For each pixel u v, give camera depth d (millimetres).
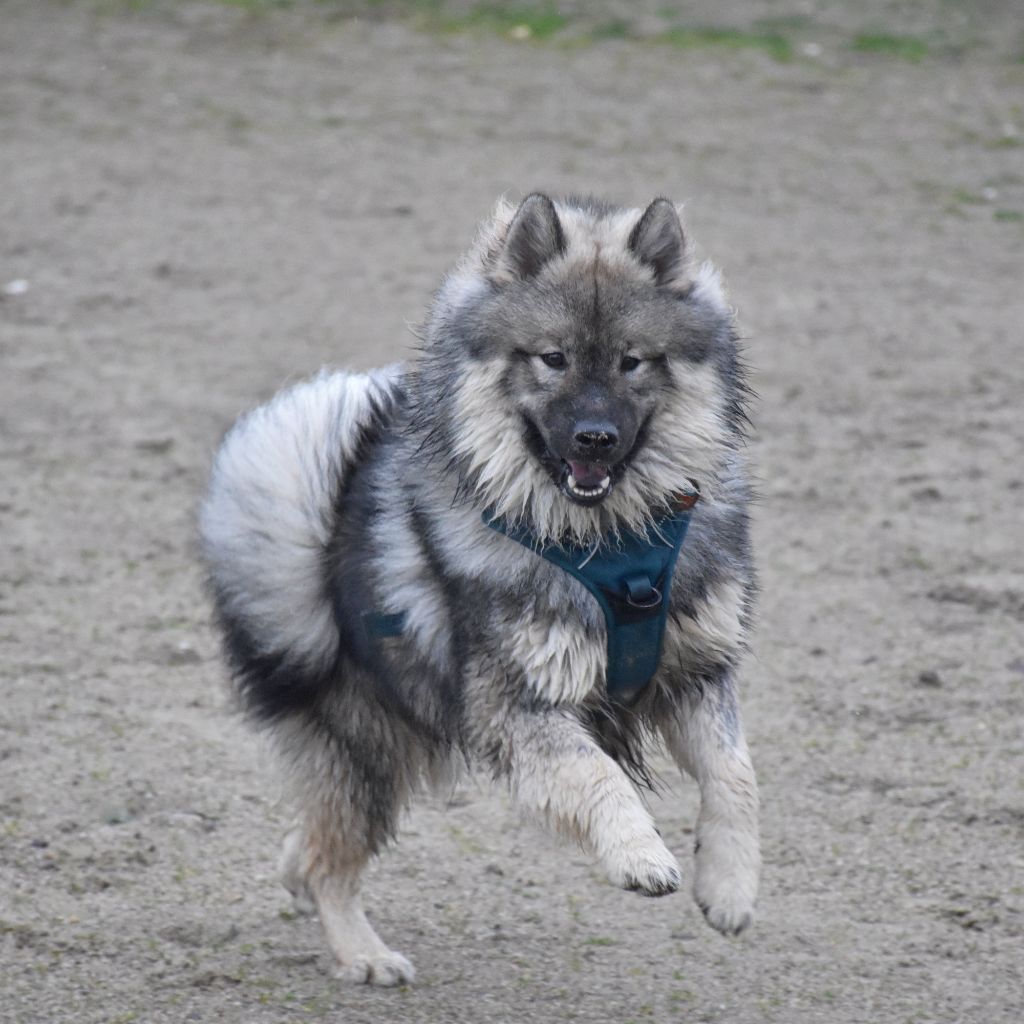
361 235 23875
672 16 35625
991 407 18094
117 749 10672
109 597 13242
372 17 35219
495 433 7699
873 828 9719
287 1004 7922
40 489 15578
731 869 7359
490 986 8141
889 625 12727
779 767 10500
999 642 12383
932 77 31984
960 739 10828
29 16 34406
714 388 7957
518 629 7520
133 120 28859
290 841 8867
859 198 25891
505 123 29109
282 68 32000
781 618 12891
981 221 25078
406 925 8797
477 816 10078
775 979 8156
